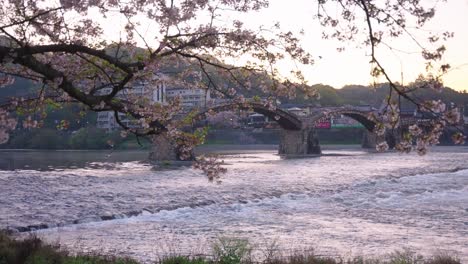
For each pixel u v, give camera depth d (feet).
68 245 62.85
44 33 29.76
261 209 99.14
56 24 30.12
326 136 540.93
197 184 136.36
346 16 24.26
